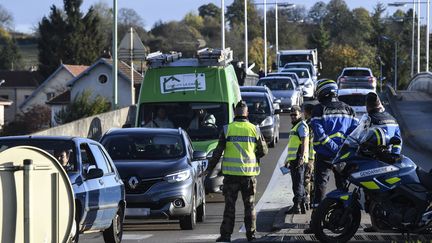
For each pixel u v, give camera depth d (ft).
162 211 89.04
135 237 85.15
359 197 70.69
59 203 49.80
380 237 77.87
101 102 368.27
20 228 47.93
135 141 98.32
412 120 242.37
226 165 75.41
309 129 93.45
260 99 185.68
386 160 69.31
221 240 75.56
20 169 47.98
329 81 82.99
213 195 125.29
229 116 125.49
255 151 76.02
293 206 94.43
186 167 92.27
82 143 75.97
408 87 426.92
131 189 89.04
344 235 71.10
